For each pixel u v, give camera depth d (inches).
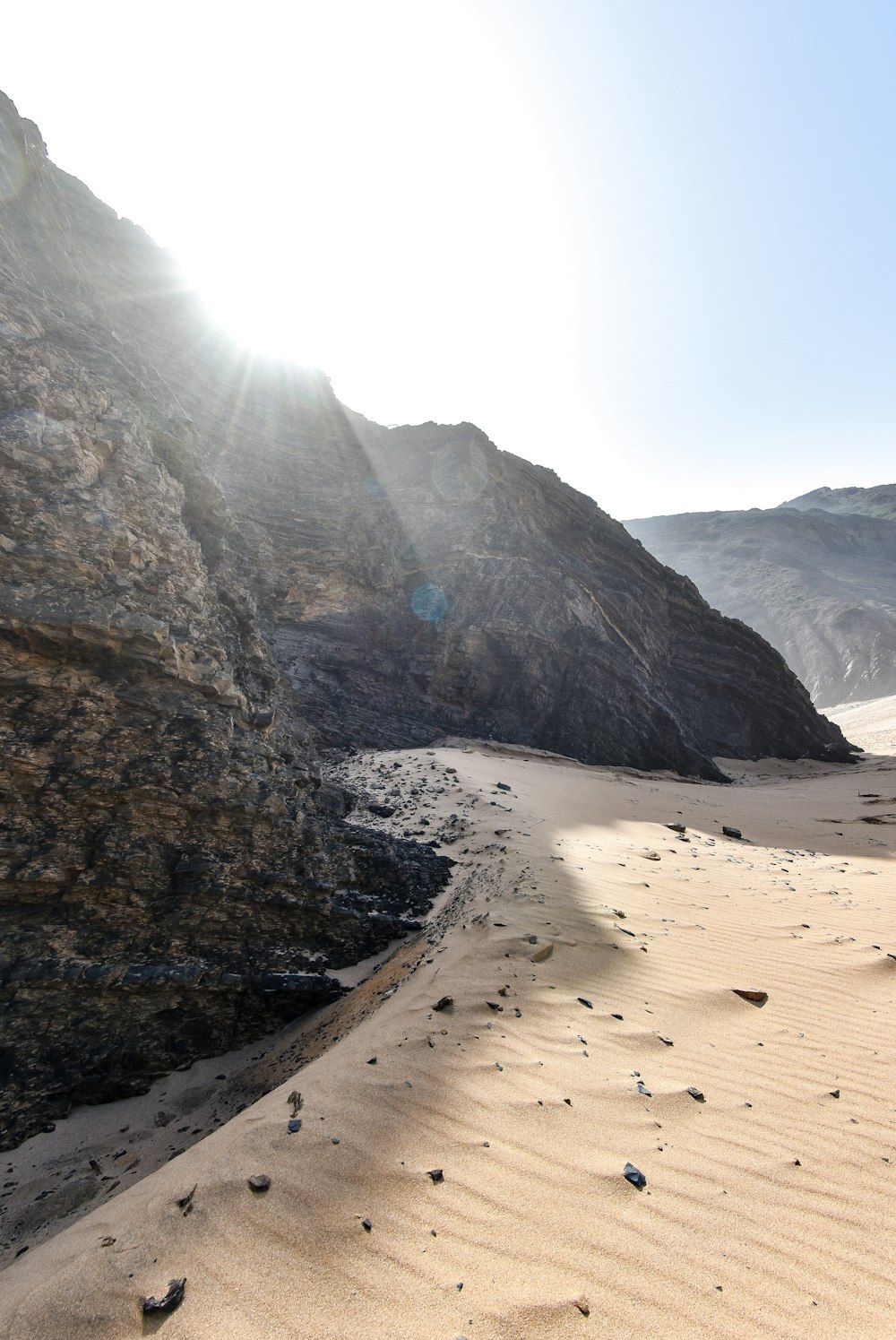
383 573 1042.7
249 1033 260.1
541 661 1041.5
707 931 264.4
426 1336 90.3
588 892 305.6
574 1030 180.7
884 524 5757.9
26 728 251.9
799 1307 94.9
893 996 204.1
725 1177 123.6
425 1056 168.6
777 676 1439.5
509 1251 105.7
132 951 245.1
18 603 258.2
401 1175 124.3
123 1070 229.8
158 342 962.1
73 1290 103.1
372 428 1270.9
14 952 225.8
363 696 909.8
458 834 436.1
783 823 642.8
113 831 254.2
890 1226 110.5
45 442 311.9
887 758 1392.7
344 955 292.5
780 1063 165.9
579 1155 129.5
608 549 1398.9
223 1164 131.8
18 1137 204.2
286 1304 97.0
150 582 322.7
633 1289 98.2
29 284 472.1
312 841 312.5
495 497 1205.1
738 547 5246.1
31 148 644.7
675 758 1047.6
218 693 313.0
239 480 981.8
